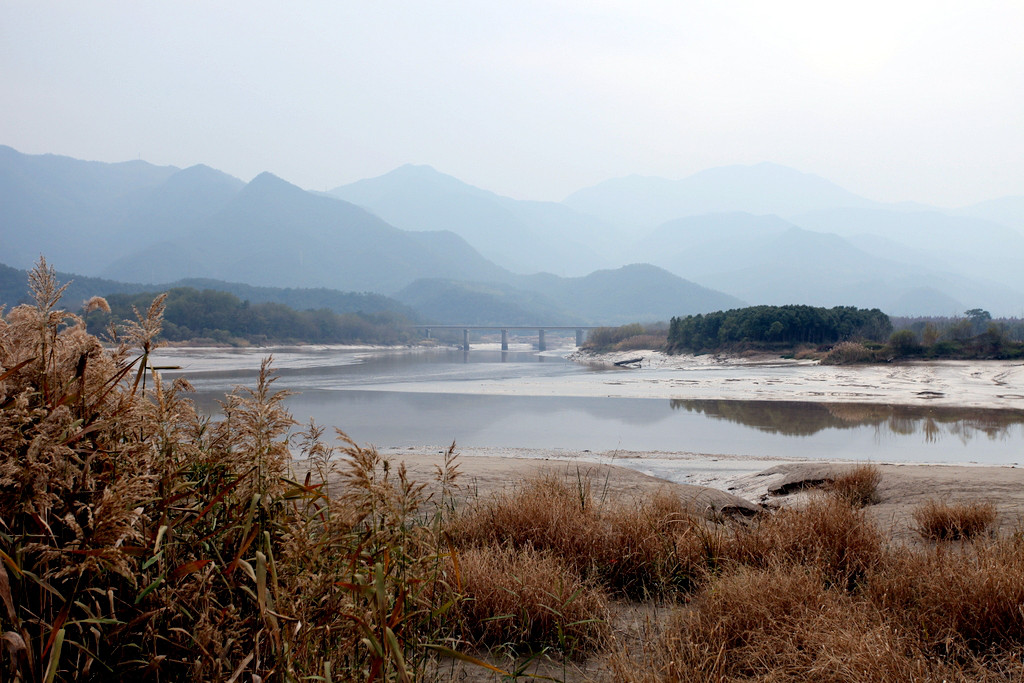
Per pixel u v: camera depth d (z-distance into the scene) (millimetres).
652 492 8164
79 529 1641
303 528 1929
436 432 19750
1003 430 20422
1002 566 3717
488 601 3564
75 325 2156
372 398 31297
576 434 19484
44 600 1715
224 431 2227
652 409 26484
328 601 1928
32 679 1609
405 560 2289
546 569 4055
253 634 1915
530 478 8719
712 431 20203
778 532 4941
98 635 1704
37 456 1715
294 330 125375
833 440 18422
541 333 150125
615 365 69500
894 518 7164
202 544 1961
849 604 3654
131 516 1683
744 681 2896
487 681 3039
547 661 3332
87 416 1972
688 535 5012
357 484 2129
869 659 2850
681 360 68938
